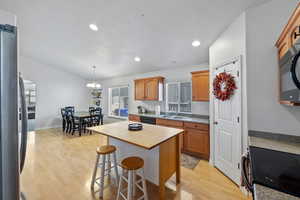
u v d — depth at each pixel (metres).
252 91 1.78
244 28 1.82
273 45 1.65
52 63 5.35
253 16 1.77
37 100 5.34
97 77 6.35
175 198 1.83
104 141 4.08
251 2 1.71
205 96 3.15
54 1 2.24
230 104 2.18
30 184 2.08
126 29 2.64
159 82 4.18
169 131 2.09
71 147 3.60
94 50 3.74
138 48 3.30
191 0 1.82
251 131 1.79
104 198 1.82
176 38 2.70
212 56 2.70
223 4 1.80
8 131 0.56
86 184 2.10
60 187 2.02
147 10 2.10
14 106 0.57
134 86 4.80
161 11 2.08
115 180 2.21
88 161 2.83
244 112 1.88
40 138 4.34
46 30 3.11
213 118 2.66
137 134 1.93
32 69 5.18
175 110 4.16
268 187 0.77
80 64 4.97
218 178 2.27
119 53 3.71
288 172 0.92
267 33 1.68
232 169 2.16
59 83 5.92
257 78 1.75
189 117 3.71
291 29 1.14
